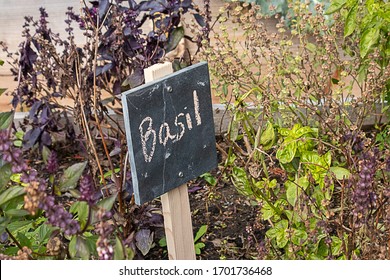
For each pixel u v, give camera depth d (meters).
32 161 3.75
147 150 2.34
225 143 3.83
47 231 2.71
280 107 3.11
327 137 3.19
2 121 2.21
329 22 3.88
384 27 3.25
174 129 2.41
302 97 3.25
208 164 2.55
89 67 3.21
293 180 2.80
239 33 4.30
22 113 4.16
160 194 2.42
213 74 3.37
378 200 2.58
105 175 3.39
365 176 2.31
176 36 3.16
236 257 2.98
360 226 2.41
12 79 4.42
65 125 3.70
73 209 2.18
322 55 3.42
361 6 3.43
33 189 1.92
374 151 2.70
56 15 4.37
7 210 2.21
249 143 3.25
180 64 3.18
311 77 3.54
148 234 2.80
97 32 2.90
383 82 3.21
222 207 3.33
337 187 3.25
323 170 2.63
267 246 2.75
